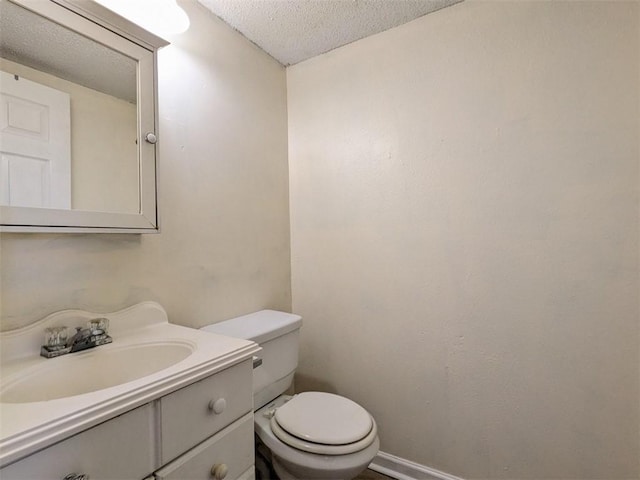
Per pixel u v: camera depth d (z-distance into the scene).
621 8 1.07
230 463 0.83
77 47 0.90
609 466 1.10
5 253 0.79
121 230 0.96
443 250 1.38
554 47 1.17
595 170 1.11
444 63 1.37
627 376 1.08
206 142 1.32
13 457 0.47
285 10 1.37
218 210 1.37
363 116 1.57
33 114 0.82
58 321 0.86
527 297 1.22
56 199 0.84
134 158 1.01
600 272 1.11
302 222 1.77
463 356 1.34
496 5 1.27
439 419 1.40
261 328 1.28
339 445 1.02
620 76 1.08
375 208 1.54
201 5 1.33
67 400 0.59
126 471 0.61
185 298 1.22
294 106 1.80
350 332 1.62
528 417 1.23
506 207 1.26
